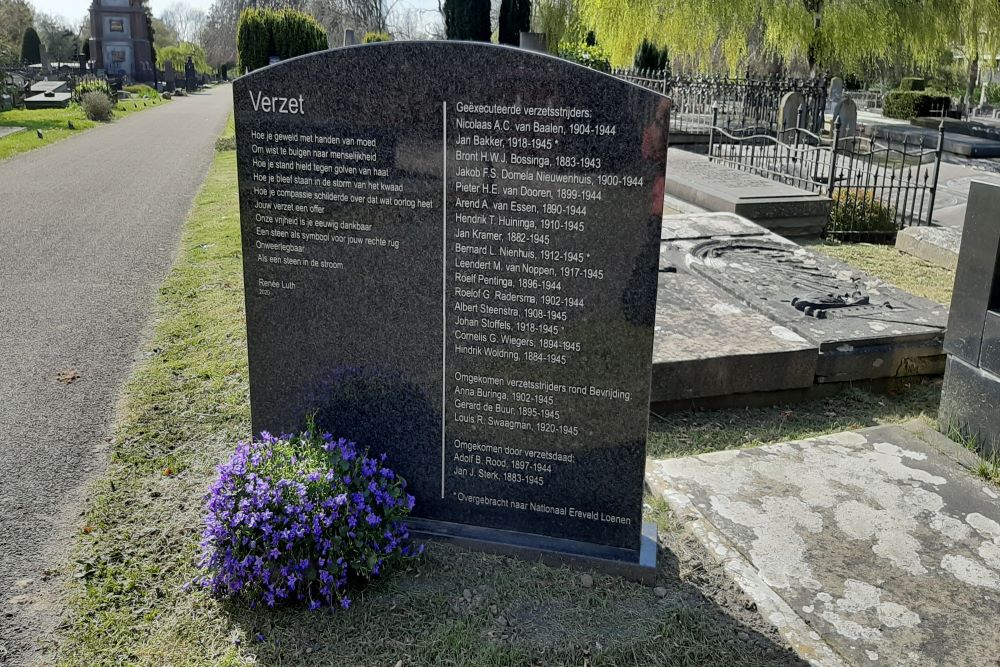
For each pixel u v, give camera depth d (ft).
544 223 10.77
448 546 12.02
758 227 27.99
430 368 11.78
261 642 10.07
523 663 9.75
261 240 11.99
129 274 27.25
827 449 15.05
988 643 10.15
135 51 195.31
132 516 12.70
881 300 20.70
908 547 12.06
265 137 11.53
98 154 60.90
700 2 66.69
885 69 115.85
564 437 11.47
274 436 12.73
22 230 34.17
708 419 16.98
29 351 20.04
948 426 15.88
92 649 9.96
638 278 10.63
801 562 11.69
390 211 11.34
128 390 17.66
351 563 10.71
